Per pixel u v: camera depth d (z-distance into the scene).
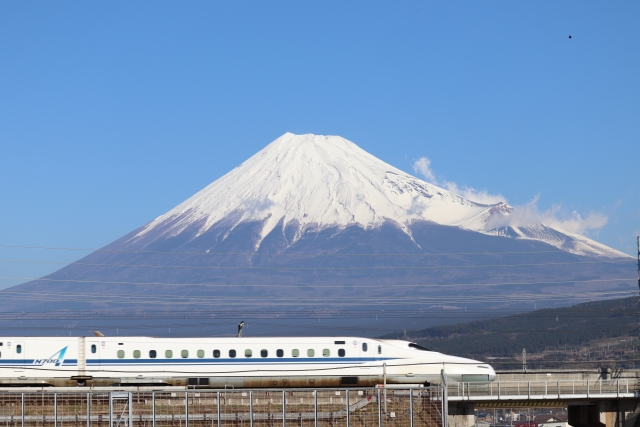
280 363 89.44
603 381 97.44
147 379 87.00
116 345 87.56
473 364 92.62
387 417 80.81
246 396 81.25
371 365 90.88
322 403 82.62
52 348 86.62
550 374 97.19
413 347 92.94
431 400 81.31
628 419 95.12
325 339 91.12
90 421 76.44
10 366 85.75
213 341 89.25
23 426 73.81
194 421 78.81
